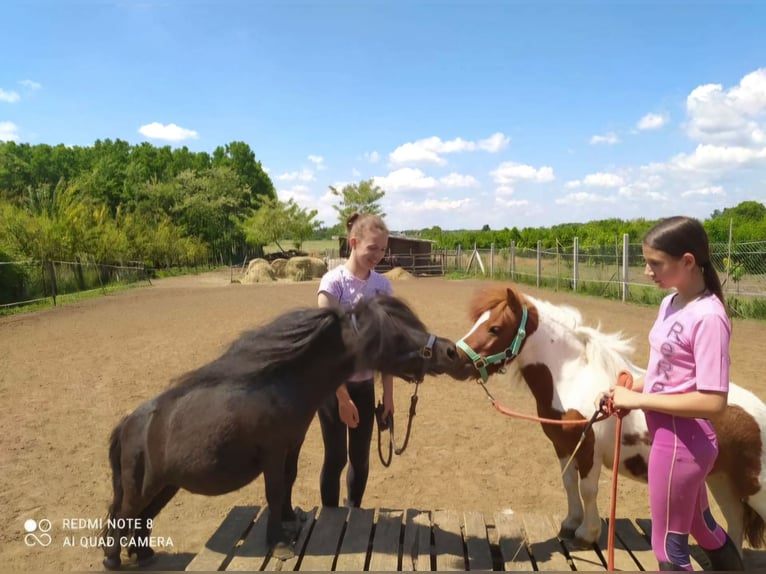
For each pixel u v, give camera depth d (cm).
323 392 296
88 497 450
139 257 3775
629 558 302
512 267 2688
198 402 282
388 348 284
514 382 347
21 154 6631
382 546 308
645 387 249
